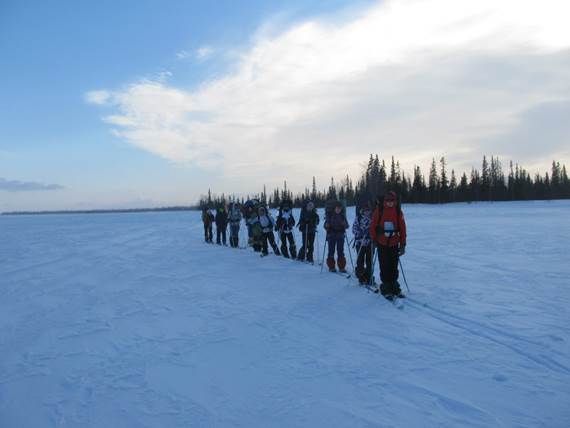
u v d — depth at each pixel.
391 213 7.27
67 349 5.34
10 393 4.16
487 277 9.03
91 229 36.09
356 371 4.33
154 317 6.68
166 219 60.44
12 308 7.61
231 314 6.68
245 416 3.54
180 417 3.56
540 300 6.96
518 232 19.81
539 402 3.63
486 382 4.01
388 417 3.43
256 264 11.98
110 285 9.51
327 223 10.05
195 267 11.89
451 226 24.91
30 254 16.72
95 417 3.62
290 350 5.00
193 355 4.97
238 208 17.77
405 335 5.37
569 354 4.61
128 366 4.71
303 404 3.69
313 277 9.46
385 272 7.29
